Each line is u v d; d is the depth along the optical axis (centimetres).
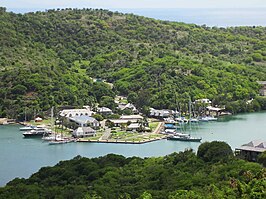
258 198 12088
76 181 15912
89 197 13712
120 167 17325
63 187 15012
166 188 14088
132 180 15450
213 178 14450
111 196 13775
